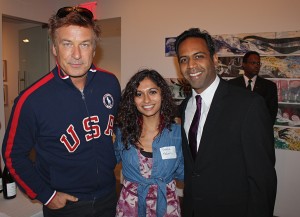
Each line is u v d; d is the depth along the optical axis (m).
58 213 1.34
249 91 1.32
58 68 1.29
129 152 1.47
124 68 3.66
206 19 3.07
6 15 3.30
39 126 1.25
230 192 1.28
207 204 1.33
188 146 1.41
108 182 1.44
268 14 2.75
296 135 2.76
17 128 1.23
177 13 3.23
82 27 1.16
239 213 1.28
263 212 1.21
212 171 1.30
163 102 1.52
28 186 1.29
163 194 1.41
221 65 3.02
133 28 3.54
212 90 1.37
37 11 3.66
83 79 1.32
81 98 1.33
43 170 1.33
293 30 2.65
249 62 2.78
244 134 1.21
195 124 1.39
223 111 1.30
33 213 1.38
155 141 1.46
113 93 1.50
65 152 1.29
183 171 1.56
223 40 2.99
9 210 1.40
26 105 1.21
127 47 3.61
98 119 1.38
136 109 1.50
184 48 1.32
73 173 1.32
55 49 1.22
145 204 1.42
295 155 2.79
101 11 3.75
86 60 1.20
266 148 1.19
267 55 2.79
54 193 1.30
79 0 3.77
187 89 3.21
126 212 1.43
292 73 2.70
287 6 2.66
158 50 3.39
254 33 2.83
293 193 2.83
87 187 1.35
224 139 1.27
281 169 2.87
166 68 3.36
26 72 4.38
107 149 1.41
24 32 4.28
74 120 1.30
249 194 1.24
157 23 3.37
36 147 1.31
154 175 1.43
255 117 1.21
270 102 2.77
